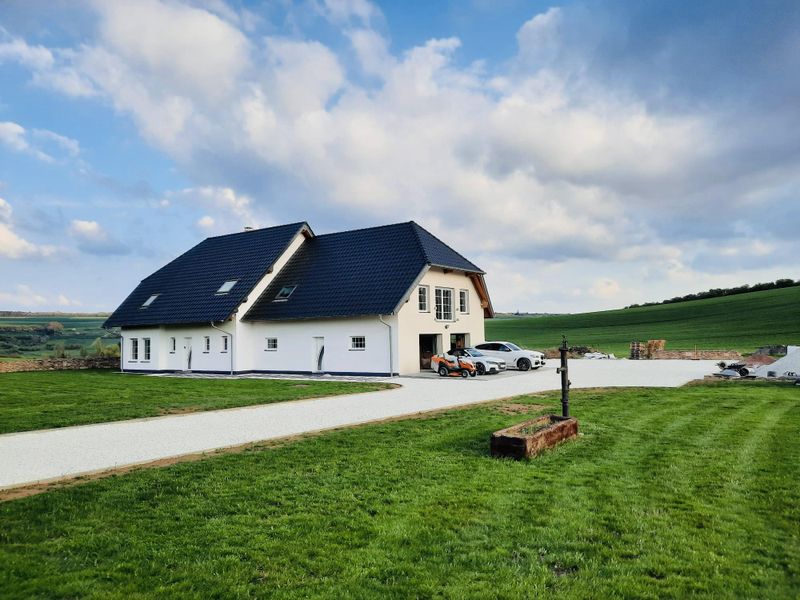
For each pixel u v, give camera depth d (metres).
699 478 7.55
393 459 8.80
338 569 4.96
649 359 38.25
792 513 6.14
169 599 4.45
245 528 5.90
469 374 25.17
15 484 7.72
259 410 14.89
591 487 7.25
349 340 27.41
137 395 18.44
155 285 35.31
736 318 63.16
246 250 33.75
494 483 7.46
